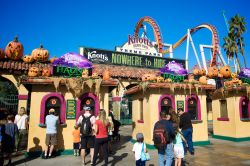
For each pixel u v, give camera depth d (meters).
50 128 8.35
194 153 9.05
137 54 25.06
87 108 7.83
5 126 7.17
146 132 10.75
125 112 24.34
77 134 8.88
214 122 13.84
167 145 5.94
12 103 16.72
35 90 9.10
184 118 8.89
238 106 12.42
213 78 15.00
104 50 23.48
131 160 8.00
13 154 9.12
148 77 11.93
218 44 32.81
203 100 11.53
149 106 10.56
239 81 13.12
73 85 9.13
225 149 9.90
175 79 11.89
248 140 12.40
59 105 9.30
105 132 6.84
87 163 7.66
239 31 31.97
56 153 8.88
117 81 9.91
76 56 9.80
